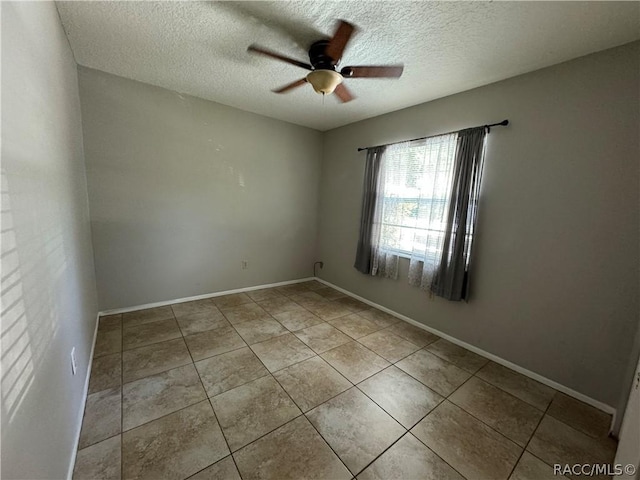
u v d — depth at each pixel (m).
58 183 1.44
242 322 2.89
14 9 0.90
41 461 0.93
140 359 2.16
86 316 2.05
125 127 2.73
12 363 0.75
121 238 2.86
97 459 1.33
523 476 1.36
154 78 2.63
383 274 3.31
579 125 1.86
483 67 2.07
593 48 1.75
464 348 2.56
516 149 2.16
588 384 1.89
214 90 2.85
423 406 1.80
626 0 1.34
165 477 1.27
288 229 4.11
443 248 2.58
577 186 1.88
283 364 2.18
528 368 2.17
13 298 0.78
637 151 1.66
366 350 2.46
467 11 1.51
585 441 1.58
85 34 1.88
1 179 0.74
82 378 1.70
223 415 1.64
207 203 3.35
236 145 3.44
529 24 1.57
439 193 2.66
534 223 2.09
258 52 1.75
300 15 1.63
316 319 3.05
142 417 1.59
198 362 2.16
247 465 1.34
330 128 4.03
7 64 0.82
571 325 1.95
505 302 2.28
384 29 1.69
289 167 3.96
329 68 1.85
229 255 3.62
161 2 1.56
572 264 1.93
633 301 1.71
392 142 3.18
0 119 0.75
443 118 2.66
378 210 3.28
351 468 1.36
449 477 1.34
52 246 1.23
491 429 1.64
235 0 1.53
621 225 1.73
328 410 1.72
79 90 2.45
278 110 3.37
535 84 2.05
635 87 1.65
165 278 3.19
